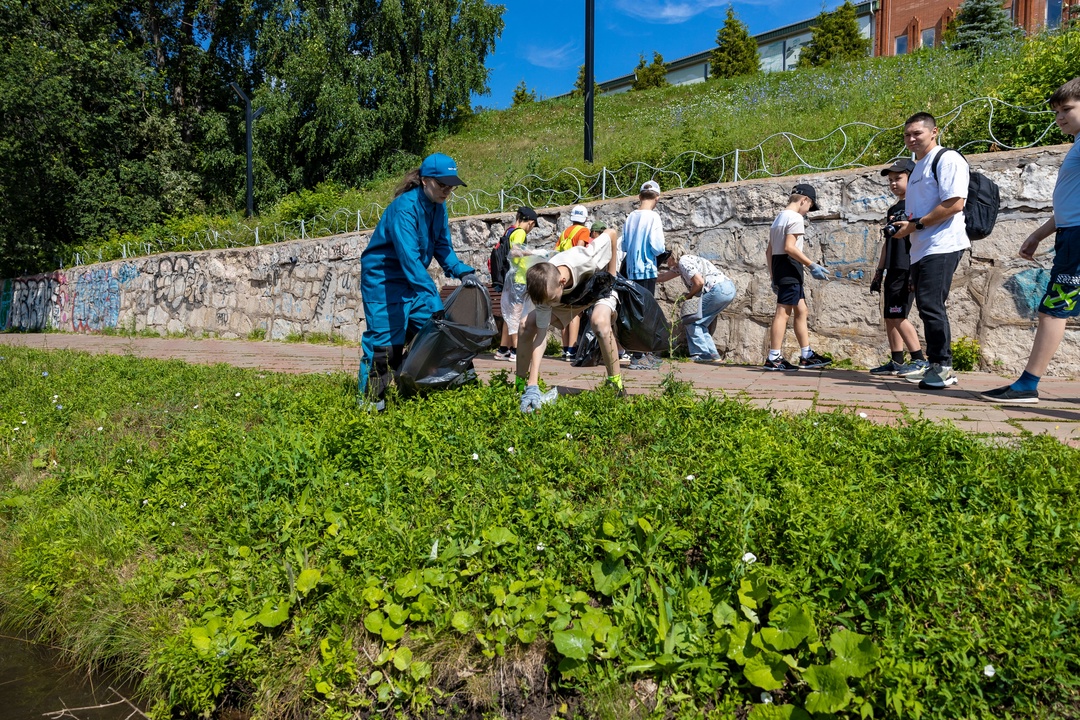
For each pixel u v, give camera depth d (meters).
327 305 12.77
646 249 7.04
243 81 31.61
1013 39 12.73
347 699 2.39
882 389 5.22
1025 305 6.23
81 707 2.61
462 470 3.48
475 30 30.05
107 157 26.55
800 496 2.71
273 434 4.08
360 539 2.89
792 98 14.95
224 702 2.55
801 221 6.44
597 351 5.40
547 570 2.65
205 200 28.47
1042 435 3.42
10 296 23.42
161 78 28.34
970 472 2.91
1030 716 1.95
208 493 3.61
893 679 1.96
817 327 7.34
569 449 3.53
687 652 2.23
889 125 9.13
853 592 2.27
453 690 2.40
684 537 2.60
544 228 9.94
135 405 5.60
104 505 3.62
